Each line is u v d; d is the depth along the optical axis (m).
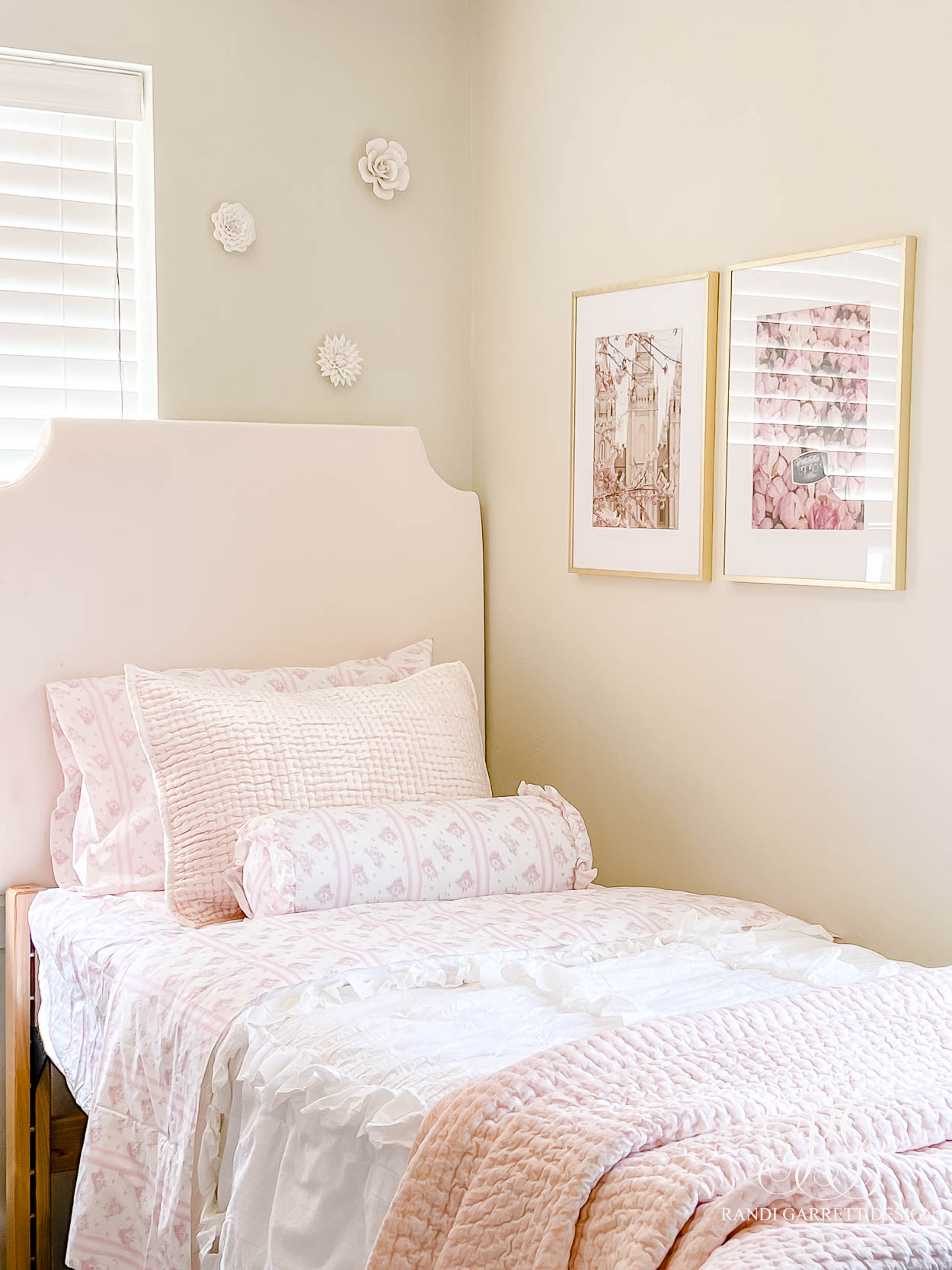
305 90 2.88
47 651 2.55
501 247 3.00
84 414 2.82
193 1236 1.64
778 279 2.26
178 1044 1.76
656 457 2.55
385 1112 1.40
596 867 2.78
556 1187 1.17
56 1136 2.49
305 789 2.27
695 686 2.50
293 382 2.91
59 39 2.62
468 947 1.91
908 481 2.05
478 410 3.10
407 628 2.97
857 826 2.17
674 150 2.49
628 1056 1.40
